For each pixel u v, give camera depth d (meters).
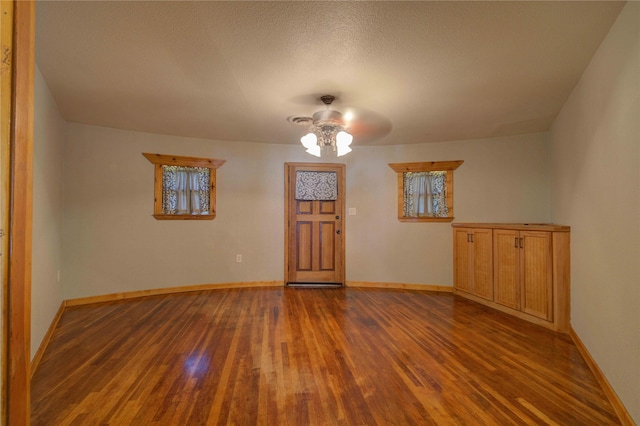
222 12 1.78
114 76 2.60
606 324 2.08
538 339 2.90
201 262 4.77
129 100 3.15
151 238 4.45
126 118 3.75
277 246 5.12
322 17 1.82
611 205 2.01
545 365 2.39
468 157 4.73
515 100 3.13
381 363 2.41
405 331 3.09
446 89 2.85
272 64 2.38
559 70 2.48
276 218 5.12
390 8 1.74
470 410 1.83
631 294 1.73
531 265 3.39
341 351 2.62
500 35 2.00
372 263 5.12
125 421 1.73
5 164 0.82
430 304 4.06
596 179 2.28
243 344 2.76
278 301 4.17
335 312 3.71
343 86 2.78
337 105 3.27
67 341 2.81
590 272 2.44
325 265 5.20
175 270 4.60
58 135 3.46
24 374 0.89
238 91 2.90
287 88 2.83
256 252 5.04
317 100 3.12
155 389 2.04
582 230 2.66
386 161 5.11
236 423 1.72
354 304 4.05
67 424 1.70
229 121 3.85
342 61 2.34
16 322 0.86
